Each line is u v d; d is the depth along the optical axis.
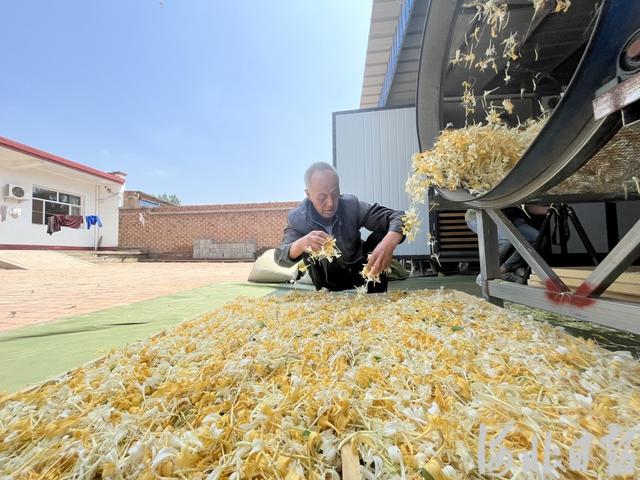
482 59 2.86
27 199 9.20
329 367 0.87
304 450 0.53
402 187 4.36
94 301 2.59
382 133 4.42
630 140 0.82
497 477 0.46
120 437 0.59
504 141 1.52
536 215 2.69
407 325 1.19
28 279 4.60
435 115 1.86
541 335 1.04
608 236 3.39
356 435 0.55
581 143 0.86
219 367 0.87
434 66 1.77
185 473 0.51
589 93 0.75
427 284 3.25
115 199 11.98
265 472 0.49
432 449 0.51
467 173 1.57
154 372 0.90
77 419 0.66
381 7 3.88
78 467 0.53
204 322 1.47
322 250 1.82
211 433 0.58
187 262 11.12
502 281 1.65
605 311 0.95
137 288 3.48
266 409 0.63
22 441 0.63
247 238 12.57
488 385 0.70
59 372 1.09
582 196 1.45
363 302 1.75
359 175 4.42
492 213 1.53
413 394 0.67
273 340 1.09
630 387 0.72
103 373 0.91
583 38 2.59
